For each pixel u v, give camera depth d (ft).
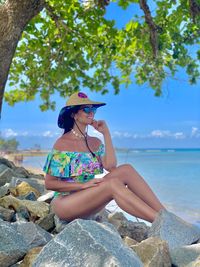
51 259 8.69
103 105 13.24
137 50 34.65
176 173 86.12
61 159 12.63
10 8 19.31
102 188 12.06
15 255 10.24
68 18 27.37
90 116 12.95
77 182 12.67
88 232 8.93
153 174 84.38
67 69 33.40
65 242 8.92
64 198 12.73
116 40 31.32
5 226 11.02
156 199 12.49
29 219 15.35
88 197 12.13
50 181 12.71
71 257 8.53
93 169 12.92
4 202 16.15
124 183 12.71
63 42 28.99
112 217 15.52
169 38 30.19
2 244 10.31
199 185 56.24
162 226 11.16
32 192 18.80
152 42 26.55
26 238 11.44
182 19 29.04
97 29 28.43
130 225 14.15
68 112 12.92
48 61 31.96
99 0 24.86
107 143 13.64
